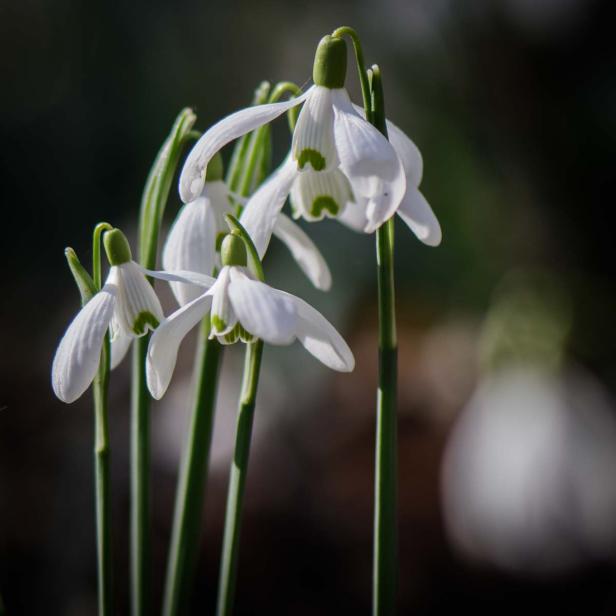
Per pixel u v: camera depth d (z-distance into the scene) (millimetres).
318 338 338
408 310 938
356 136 331
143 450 371
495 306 678
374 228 332
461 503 682
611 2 691
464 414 693
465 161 806
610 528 629
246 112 337
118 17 789
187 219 358
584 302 799
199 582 692
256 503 742
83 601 682
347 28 337
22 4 797
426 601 698
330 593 694
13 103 820
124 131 809
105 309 336
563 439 628
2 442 797
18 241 855
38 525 725
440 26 759
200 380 371
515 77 754
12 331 893
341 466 790
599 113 760
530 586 666
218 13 791
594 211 791
